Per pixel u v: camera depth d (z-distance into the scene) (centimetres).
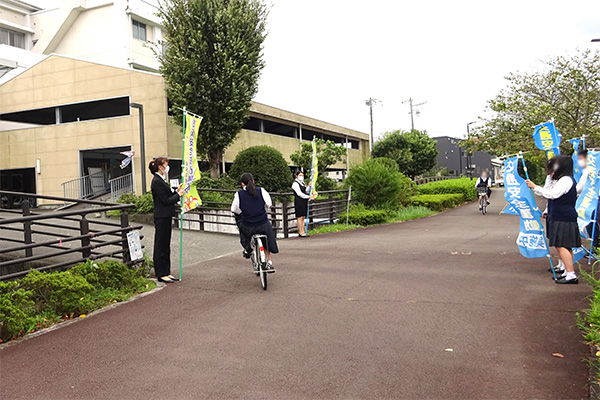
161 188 661
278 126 3306
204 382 346
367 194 1722
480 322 458
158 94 2141
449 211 2042
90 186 2336
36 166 2403
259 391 329
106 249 952
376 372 353
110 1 3127
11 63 2191
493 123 2244
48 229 1266
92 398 327
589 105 1952
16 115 2595
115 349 420
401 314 492
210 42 1867
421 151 4838
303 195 1172
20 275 582
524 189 640
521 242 649
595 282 524
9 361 403
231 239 1124
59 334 469
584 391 314
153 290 634
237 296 588
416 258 809
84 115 2558
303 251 924
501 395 312
